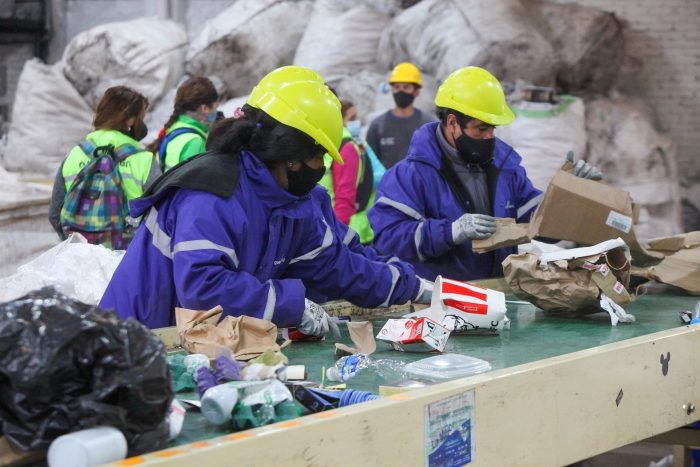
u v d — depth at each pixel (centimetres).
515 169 339
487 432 170
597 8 827
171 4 944
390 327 227
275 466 135
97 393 128
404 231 316
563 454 186
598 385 194
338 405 161
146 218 231
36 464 136
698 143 827
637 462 409
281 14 857
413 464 155
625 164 773
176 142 439
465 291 239
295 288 224
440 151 326
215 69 855
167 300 228
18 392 128
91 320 130
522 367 179
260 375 166
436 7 798
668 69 827
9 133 852
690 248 319
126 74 844
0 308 130
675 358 218
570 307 258
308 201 240
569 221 290
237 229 221
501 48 767
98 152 416
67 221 413
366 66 825
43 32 1001
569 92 804
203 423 155
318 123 223
